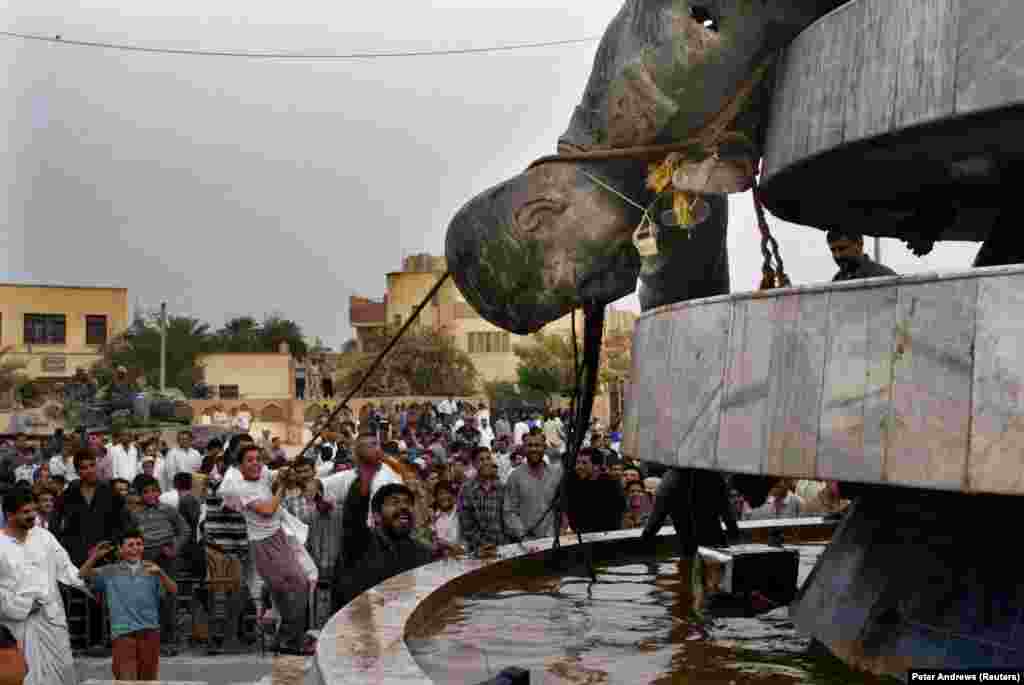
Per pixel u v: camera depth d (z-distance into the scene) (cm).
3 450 2347
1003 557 435
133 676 958
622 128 639
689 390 493
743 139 623
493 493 1138
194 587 1167
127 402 4256
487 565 717
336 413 912
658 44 609
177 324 8238
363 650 460
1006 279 356
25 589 888
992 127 419
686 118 618
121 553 973
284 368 8150
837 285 415
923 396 375
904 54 424
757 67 604
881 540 497
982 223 640
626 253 704
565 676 472
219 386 8125
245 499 1038
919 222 602
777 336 441
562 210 687
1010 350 352
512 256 701
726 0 593
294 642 1048
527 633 565
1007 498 440
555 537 795
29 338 8081
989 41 392
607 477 1080
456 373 7725
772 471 432
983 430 356
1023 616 416
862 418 395
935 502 472
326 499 1170
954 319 368
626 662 499
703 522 779
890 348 389
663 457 509
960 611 438
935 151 471
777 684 455
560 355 6694
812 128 472
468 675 472
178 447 1925
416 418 3694
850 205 599
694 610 613
